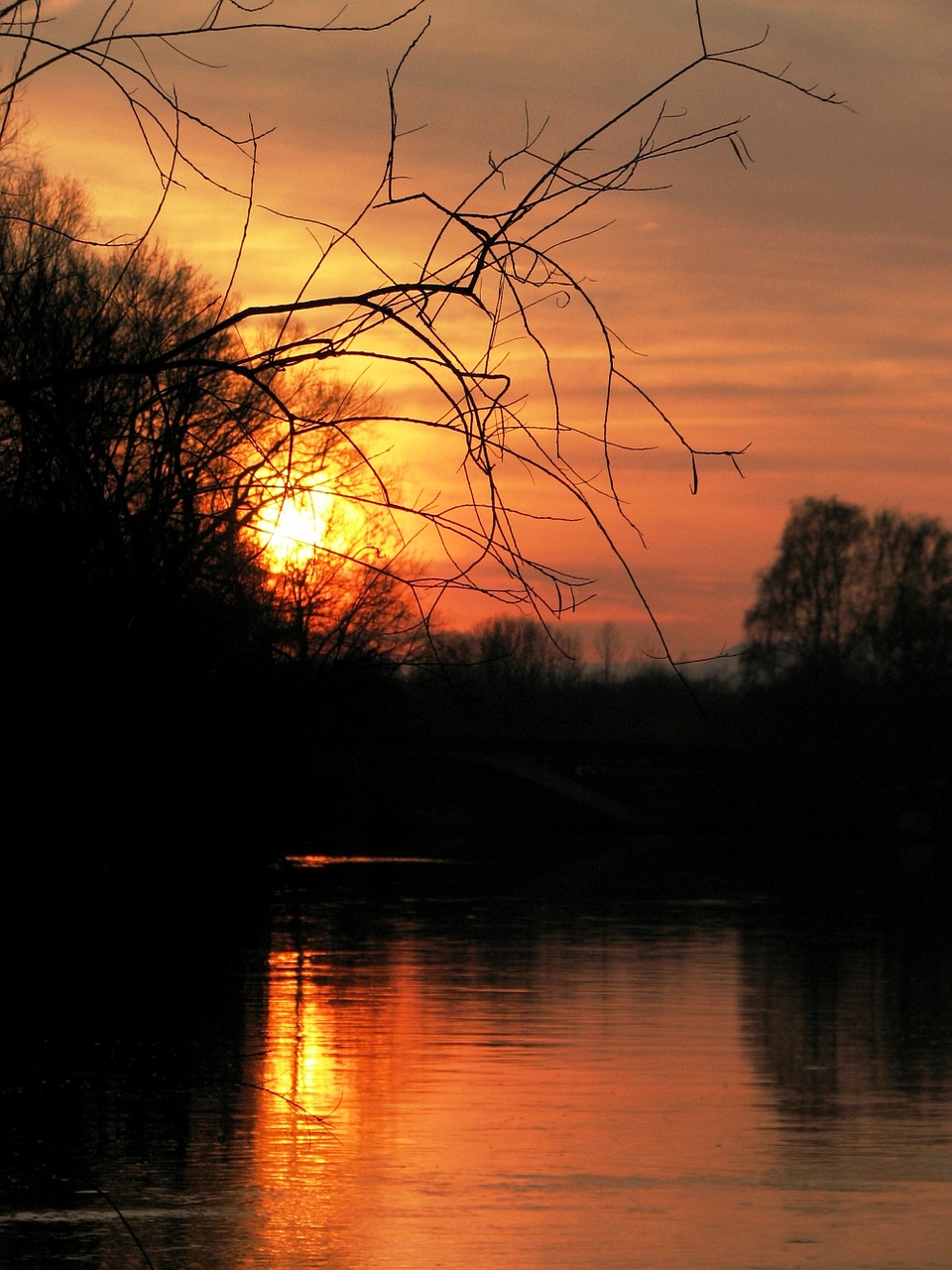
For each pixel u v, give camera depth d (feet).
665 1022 128.67
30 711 28.68
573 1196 72.69
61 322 28.84
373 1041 115.44
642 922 224.94
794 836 456.45
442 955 177.68
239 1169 76.69
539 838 465.06
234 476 26.94
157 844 34.14
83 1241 64.03
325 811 143.43
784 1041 119.75
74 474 24.44
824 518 515.50
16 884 32.60
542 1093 96.89
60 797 30.63
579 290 23.67
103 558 27.20
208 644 35.55
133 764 30.68
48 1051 99.19
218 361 24.47
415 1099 94.12
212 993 129.59
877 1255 63.82
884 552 515.09
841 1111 92.89
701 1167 78.64
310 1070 103.50
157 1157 78.38
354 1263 61.93
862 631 502.38
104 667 28.55
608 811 450.71
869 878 326.65
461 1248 63.82
